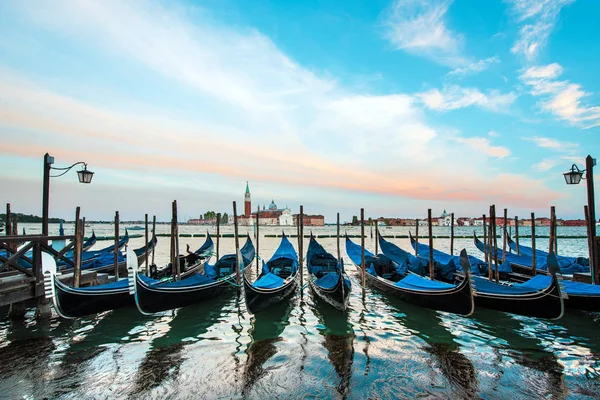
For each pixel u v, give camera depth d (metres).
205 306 12.01
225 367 6.97
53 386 6.15
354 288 15.24
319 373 6.68
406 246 47.75
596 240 11.87
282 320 10.39
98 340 8.54
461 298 9.47
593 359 7.41
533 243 15.61
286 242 20.44
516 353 7.72
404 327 9.63
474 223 153.00
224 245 46.50
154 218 21.72
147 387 6.14
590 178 11.91
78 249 10.88
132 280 9.39
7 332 8.95
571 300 10.30
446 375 6.60
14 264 9.16
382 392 5.96
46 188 11.05
